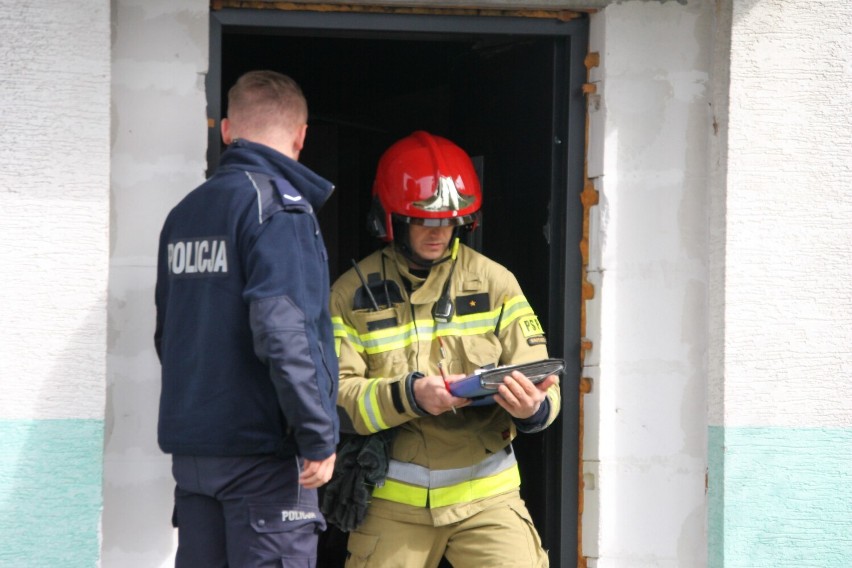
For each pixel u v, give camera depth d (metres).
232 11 13.63
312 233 10.81
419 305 13.23
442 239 13.28
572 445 14.55
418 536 13.02
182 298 11.01
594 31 14.54
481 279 13.42
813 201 14.31
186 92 13.33
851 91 14.37
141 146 13.21
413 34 14.40
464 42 17.30
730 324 14.15
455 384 12.10
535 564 12.96
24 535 12.38
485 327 13.27
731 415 14.16
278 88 11.45
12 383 12.35
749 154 14.17
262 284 10.38
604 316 14.32
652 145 14.46
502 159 16.27
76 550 12.46
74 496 12.46
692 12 14.49
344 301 13.23
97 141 12.53
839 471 14.38
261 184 10.88
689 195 14.54
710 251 14.49
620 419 14.38
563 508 14.51
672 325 14.51
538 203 15.14
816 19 14.29
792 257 14.27
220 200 10.92
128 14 13.18
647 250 14.45
